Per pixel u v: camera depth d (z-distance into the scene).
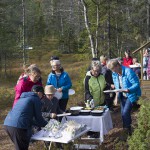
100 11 20.17
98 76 7.40
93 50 18.17
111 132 7.43
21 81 5.91
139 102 5.23
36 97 5.12
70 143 5.94
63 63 39.06
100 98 7.34
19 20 36.41
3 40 31.50
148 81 11.11
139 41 26.53
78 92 12.21
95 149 6.24
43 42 49.09
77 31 33.97
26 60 35.47
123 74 6.39
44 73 31.72
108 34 20.91
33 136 5.20
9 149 7.02
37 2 50.12
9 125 4.95
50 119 5.70
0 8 33.19
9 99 12.70
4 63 32.50
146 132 4.78
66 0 22.77
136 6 31.09
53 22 50.78
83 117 6.04
